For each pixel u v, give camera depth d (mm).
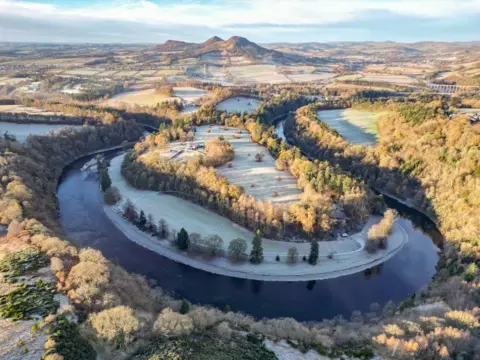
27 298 69812
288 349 67375
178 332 65688
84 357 55438
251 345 66562
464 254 108000
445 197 144500
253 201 125312
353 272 110312
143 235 124688
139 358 57688
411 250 125375
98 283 75375
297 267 109438
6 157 147125
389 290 104438
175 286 102188
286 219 120125
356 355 65750
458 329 68688
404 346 63469
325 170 144500
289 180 147500
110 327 60469
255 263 109812
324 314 94188
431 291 96875
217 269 108688
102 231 128875
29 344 57000
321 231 121000
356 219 130250
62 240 97625
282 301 98375
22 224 101062
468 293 87938
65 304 69438
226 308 92312
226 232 124500
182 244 114812
